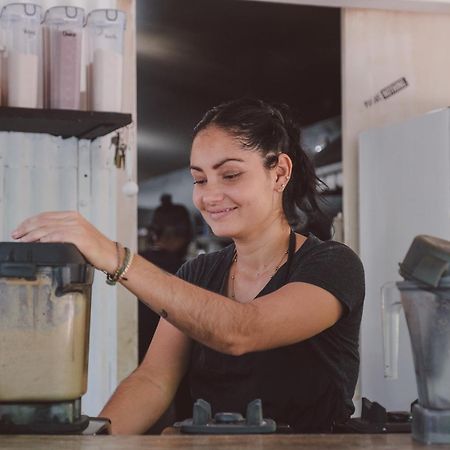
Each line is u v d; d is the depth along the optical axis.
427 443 1.19
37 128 2.42
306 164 1.77
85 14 2.61
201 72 4.68
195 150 1.68
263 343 1.50
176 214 4.04
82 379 1.31
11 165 2.51
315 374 1.64
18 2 2.45
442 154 3.25
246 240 1.73
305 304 1.55
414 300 1.19
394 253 3.53
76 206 2.59
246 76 4.75
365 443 1.20
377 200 3.64
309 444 1.18
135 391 1.76
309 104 4.95
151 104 5.02
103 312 2.67
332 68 4.73
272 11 3.98
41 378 1.26
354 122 3.83
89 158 2.61
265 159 1.67
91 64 2.40
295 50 4.48
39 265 1.24
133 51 3.21
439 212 3.26
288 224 1.77
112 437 1.23
